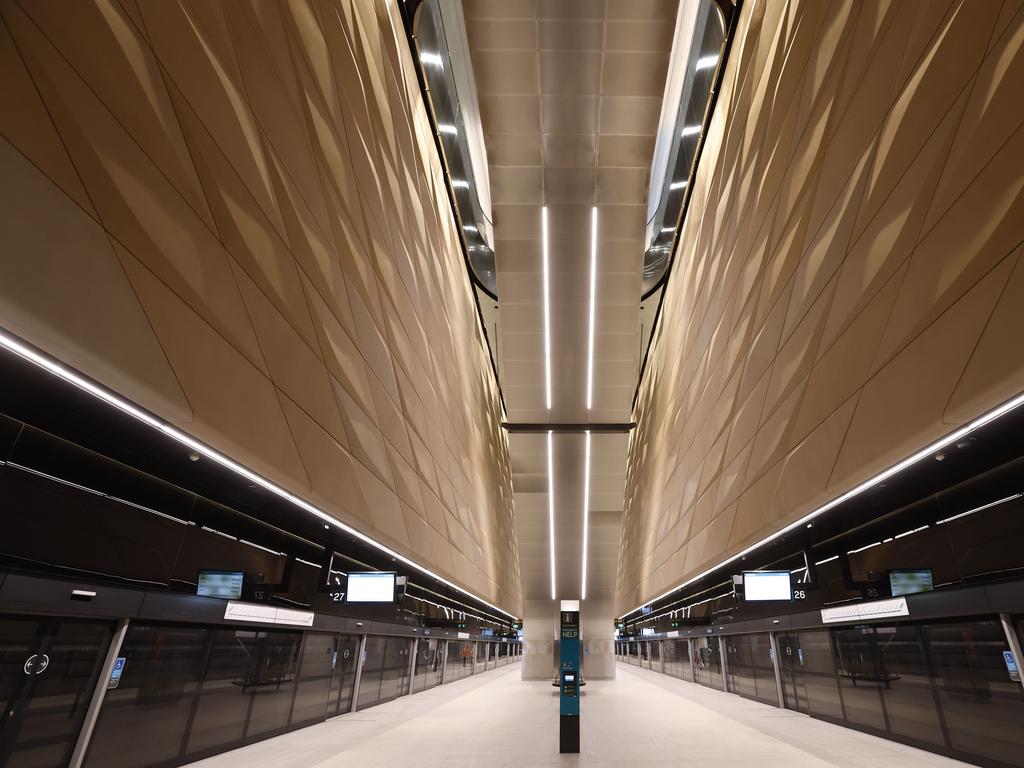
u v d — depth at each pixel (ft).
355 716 45.32
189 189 18.67
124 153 15.80
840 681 38.75
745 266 41.57
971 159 17.39
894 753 28.81
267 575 34.71
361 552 44.11
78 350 14.15
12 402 18.06
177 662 25.64
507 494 117.19
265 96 24.52
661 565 75.77
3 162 12.17
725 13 47.62
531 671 105.40
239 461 22.27
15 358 15.44
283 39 26.99
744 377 40.93
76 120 14.15
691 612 80.53
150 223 16.66
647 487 89.86
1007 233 15.78
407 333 45.83
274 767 26.61
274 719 34.68
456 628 88.02
